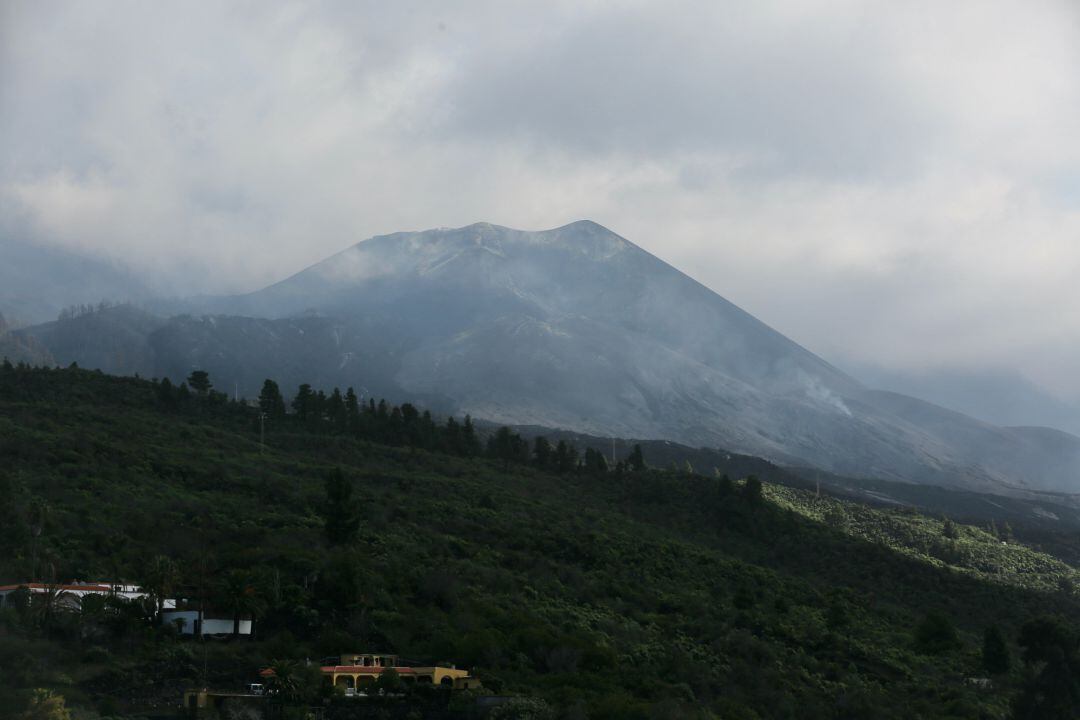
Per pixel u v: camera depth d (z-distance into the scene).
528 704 86.00
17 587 93.31
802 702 107.44
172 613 97.38
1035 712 108.00
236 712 82.44
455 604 112.94
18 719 72.44
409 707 86.75
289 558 112.19
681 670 107.12
